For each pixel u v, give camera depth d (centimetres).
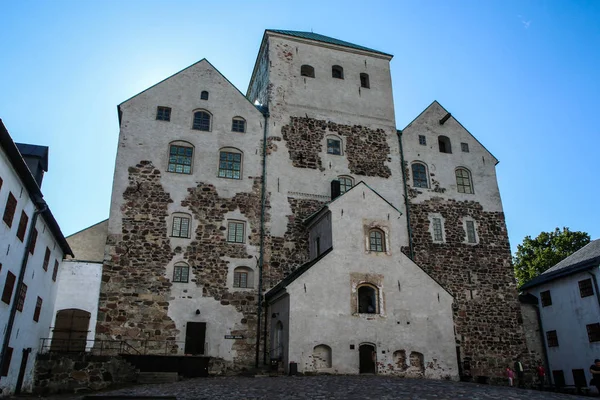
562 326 2958
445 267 2933
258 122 2942
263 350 2475
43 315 2178
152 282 2453
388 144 3150
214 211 2673
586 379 2745
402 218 2975
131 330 2353
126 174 2616
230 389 1678
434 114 3341
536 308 3158
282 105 3038
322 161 2973
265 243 2691
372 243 2462
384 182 3041
